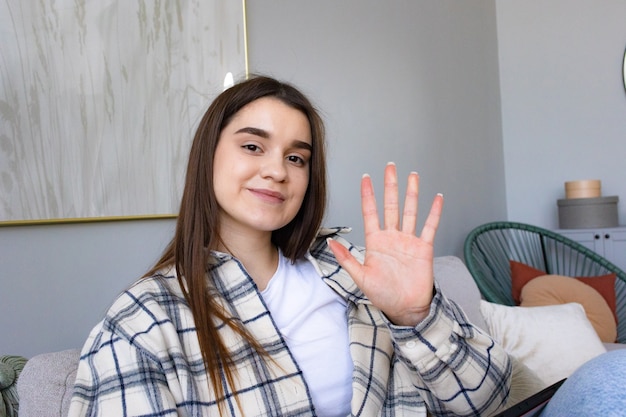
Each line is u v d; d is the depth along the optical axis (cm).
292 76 198
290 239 96
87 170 138
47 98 131
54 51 132
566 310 182
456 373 80
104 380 69
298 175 89
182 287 80
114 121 144
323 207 96
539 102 343
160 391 68
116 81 144
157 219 154
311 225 96
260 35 187
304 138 89
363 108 231
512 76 352
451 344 79
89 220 138
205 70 165
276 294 91
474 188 313
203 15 165
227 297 83
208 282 82
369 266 77
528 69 346
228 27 172
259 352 78
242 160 84
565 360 167
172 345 72
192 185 86
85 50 138
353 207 223
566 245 302
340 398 88
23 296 128
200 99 163
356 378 86
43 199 130
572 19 331
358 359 88
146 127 150
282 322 89
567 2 332
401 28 258
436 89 284
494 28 353
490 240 312
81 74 137
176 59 158
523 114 348
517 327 174
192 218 85
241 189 85
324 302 94
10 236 126
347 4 226
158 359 70
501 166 350
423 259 76
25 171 127
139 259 151
